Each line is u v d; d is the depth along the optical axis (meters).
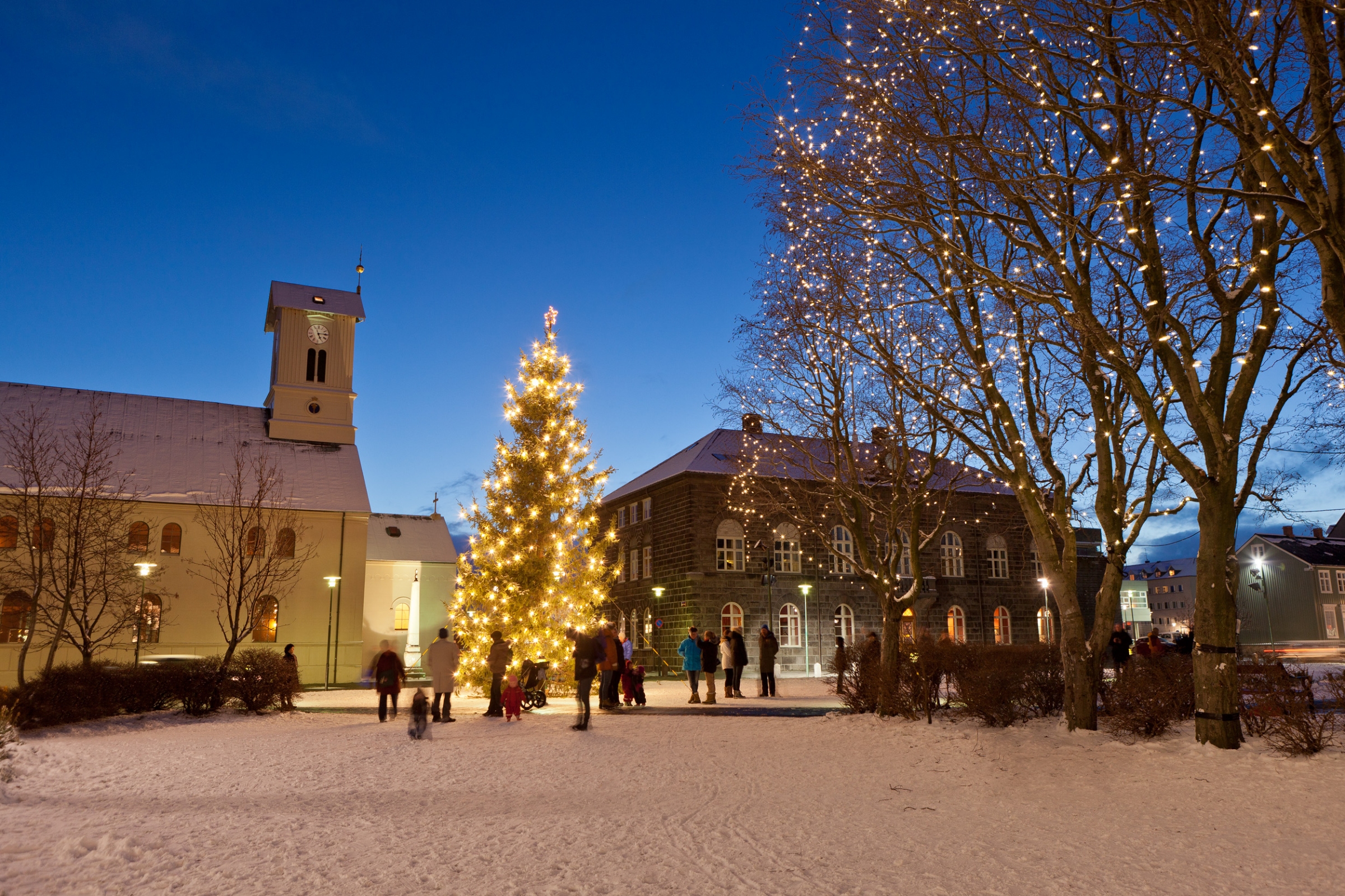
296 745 15.05
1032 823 8.50
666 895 6.09
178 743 15.38
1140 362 13.80
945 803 9.61
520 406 26.44
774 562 43.97
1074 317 12.04
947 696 19.25
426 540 47.06
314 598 37.84
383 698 19.69
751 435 24.42
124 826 8.08
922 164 12.71
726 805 9.50
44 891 5.92
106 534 27.22
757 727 17.64
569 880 6.43
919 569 18.34
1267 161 9.88
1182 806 8.97
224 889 6.06
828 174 12.25
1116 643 22.27
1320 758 10.56
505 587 25.20
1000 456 15.30
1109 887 6.27
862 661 19.58
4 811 8.73
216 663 21.70
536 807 9.35
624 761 12.92
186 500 35.97
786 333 17.48
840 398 18.58
